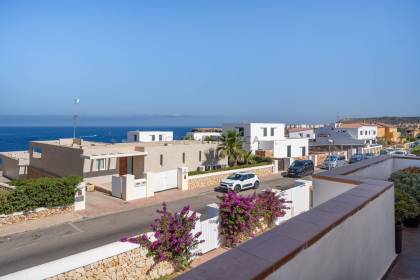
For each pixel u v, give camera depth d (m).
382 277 5.88
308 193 15.41
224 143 31.23
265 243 3.24
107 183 25.27
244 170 29.20
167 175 23.97
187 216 10.81
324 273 3.76
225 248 11.99
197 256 11.05
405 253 7.36
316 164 40.78
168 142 32.06
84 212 17.80
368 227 5.26
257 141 41.25
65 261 8.20
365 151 50.03
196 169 29.20
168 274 10.13
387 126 83.25
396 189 9.10
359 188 5.97
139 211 18.41
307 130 63.62
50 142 31.28
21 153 36.53
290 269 3.05
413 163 11.45
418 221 9.12
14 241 13.56
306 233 3.55
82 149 24.06
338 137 61.09
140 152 25.50
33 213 16.25
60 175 26.86
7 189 16.08
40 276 7.62
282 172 33.38
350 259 4.55
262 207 13.07
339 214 4.30
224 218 12.10
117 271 8.98
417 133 101.62
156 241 9.82
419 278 6.08
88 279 8.40
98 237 14.04
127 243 9.34
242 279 2.50
